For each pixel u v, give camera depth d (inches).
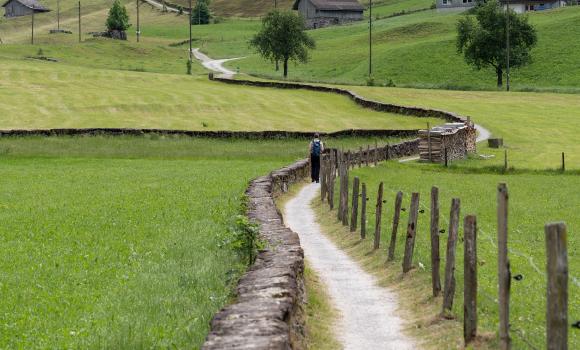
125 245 1142.3
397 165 2783.0
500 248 584.7
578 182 2333.9
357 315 818.8
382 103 4500.5
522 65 6609.3
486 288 893.8
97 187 1988.2
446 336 721.6
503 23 6540.4
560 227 506.6
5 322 738.2
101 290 857.5
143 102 4355.3
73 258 1050.7
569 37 7204.7
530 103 4894.2
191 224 1307.8
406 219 1494.8
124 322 702.5
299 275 784.9
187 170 2512.3
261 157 3073.3
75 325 713.6
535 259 1116.5
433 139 2918.3
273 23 7440.9
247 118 4077.3
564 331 507.2
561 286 506.9
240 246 891.4
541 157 3120.1
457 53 7116.1
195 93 4822.8
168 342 639.8
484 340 687.7
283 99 4790.8
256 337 519.5
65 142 3240.7
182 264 969.5
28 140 3238.2
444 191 2036.2
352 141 3567.9
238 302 617.9
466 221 695.1
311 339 700.0
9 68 5708.7
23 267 1000.2
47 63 6510.8
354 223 1364.4
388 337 737.0
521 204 1819.6
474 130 3309.5
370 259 1120.2
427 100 4950.8
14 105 4126.5
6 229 1314.0
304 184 2251.5
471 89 5856.3
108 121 3799.2
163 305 762.8
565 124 4097.0
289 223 1542.8
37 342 666.2
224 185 1947.6
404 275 974.4
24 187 2010.3
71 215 1466.5
